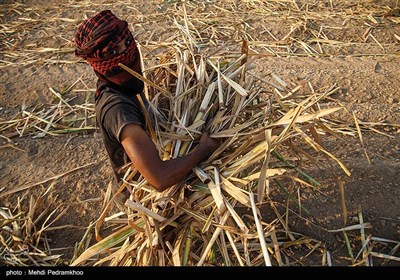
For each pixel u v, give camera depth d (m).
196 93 2.51
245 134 2.28
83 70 4.65
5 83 4.49
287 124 2.19
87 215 3.03
